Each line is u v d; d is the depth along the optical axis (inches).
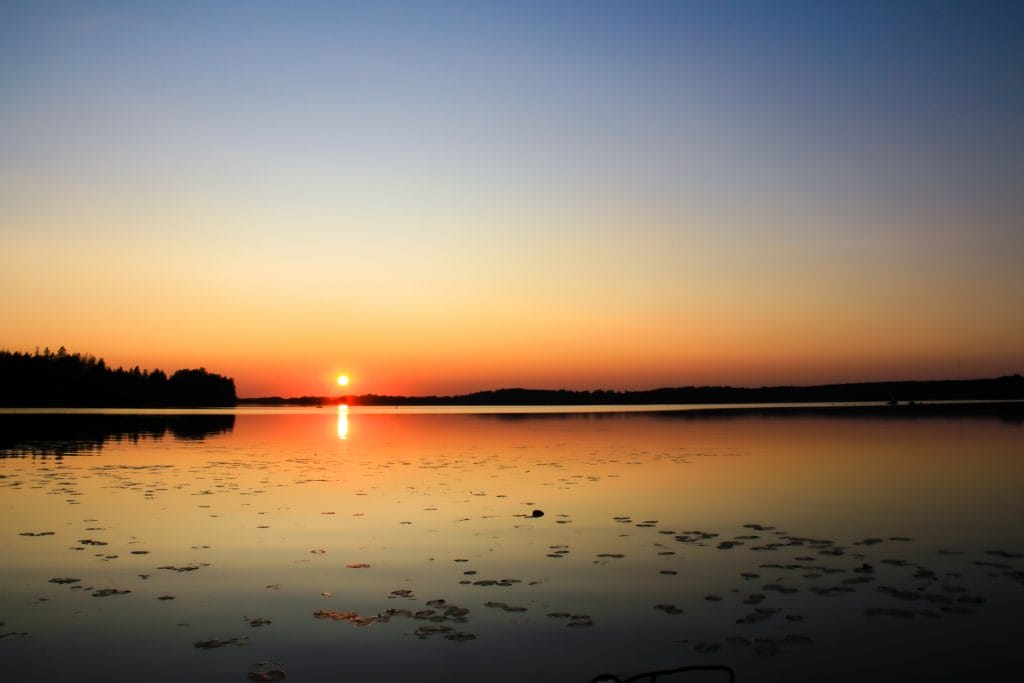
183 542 568.1
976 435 1604.3
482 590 447.8
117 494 796.6
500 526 629.0
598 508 714.2
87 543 563.5
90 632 377.4
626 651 352.8
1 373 4301.2
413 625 387.5
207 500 757.9
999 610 405.7
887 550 544.1
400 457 1224.2
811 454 1224.2
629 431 1899.6
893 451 1259.2
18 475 960.3
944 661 338.3
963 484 864.9
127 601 425.7
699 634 374.3
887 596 431.8
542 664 338.3
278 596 434.9
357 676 326.0
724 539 581.6
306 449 1385.3
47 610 410.3
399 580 468.4
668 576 477.4
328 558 521.7
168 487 850.1
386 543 566.6
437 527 625.3
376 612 407.8
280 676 326.0
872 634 371.9
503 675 327.0
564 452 1302.9
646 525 634.8
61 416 2822.3
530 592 444.1
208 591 444.8
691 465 1075.3
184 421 2541.8
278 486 861.8
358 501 753.6
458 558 522.6
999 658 341.1
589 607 416.8
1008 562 507.5
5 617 399.5
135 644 361.7
